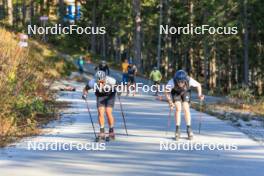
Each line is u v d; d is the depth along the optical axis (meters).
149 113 38.66
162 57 153.12
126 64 60.81
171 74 133.88
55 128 28.89
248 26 112.00
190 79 24.45
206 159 19.91
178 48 146.12
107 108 24.23
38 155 20.28
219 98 63.66
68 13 150.50
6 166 18.00
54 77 68.81
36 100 34.88
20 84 33.34
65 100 47.94
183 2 126.38
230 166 18.56
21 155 20.25
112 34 154.25
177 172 17.30
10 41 44.00
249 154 21.19
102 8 142.00
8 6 110.00
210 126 30.84
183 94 24.62
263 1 105.44
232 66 145.25
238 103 49.78
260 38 117.62
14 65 35.06
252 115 39.91
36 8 153.50
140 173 17.02
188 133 24.95
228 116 37.53
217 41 114.62
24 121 29.14
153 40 155.50
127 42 163.88
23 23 129.38
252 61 120.44
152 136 26.08
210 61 135.88
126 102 49.62
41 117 33.38
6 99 28.94
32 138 24.91
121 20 138.00
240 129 29.84
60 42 117.06
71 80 78.19
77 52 112.31
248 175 17.02
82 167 17.95
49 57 84.94
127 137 25.67
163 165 18.53
